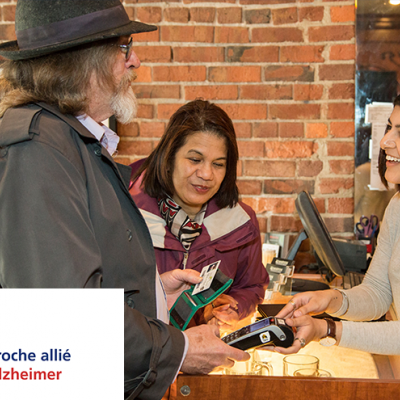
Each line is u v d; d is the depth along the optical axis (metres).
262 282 1.43
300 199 1.49
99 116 0.90
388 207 1.26
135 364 0.71
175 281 1.12
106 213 0.77
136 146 2.12
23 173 0.67
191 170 1.19
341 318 1.19
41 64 0.78
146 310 0.85
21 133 0.69
